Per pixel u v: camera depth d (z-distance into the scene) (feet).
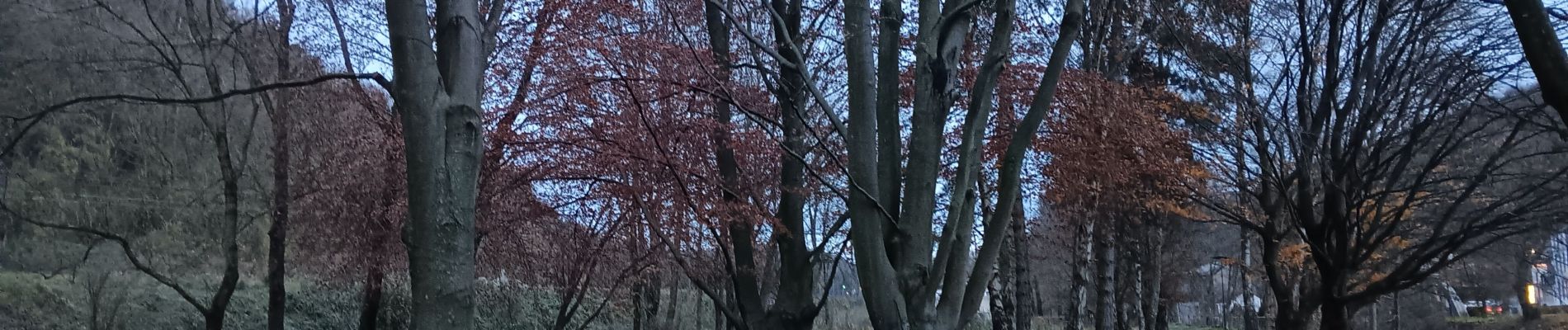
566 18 37.40
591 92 36.37
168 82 43.14
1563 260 67.77
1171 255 112.78
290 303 62.39
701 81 36.88
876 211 19.86
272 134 46.55
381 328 52.65
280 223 40.19
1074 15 20.77
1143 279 91.45
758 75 41.75
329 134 40.47
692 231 38.40
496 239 40.81
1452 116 45.47
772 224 36.09
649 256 41.42
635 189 36.04
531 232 41.55
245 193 50.55
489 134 36.29
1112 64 56.49
